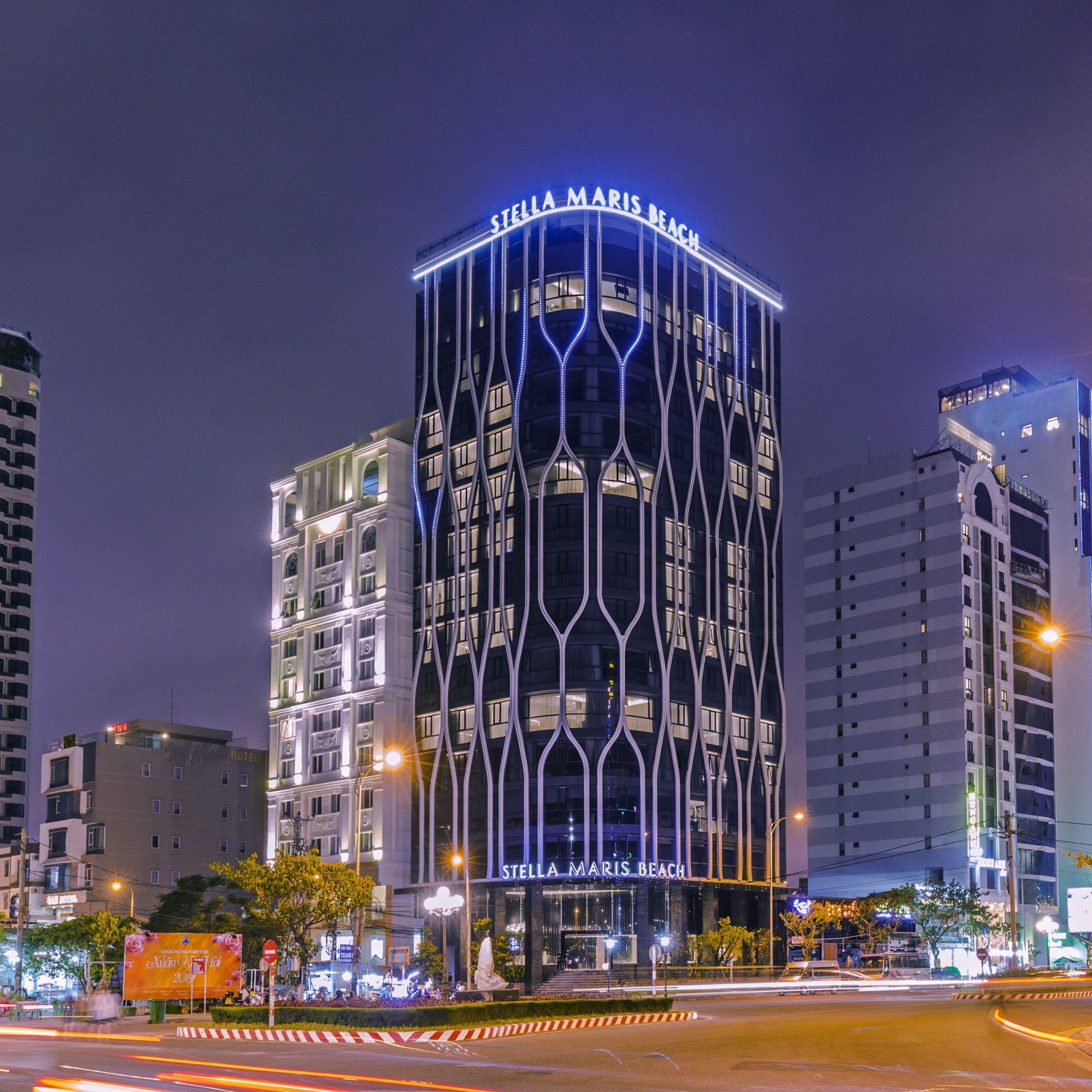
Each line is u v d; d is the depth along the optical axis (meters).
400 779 141.75
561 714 130.62
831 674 174.00
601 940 127.44
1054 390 190.75
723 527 146.75
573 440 136.25
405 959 135.12
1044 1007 68.69
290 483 161.38
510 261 145.25
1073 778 176.62
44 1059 39.72
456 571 142.88
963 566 164.62
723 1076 33.44
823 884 169.12
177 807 160.88
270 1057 40.69
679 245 148.38
